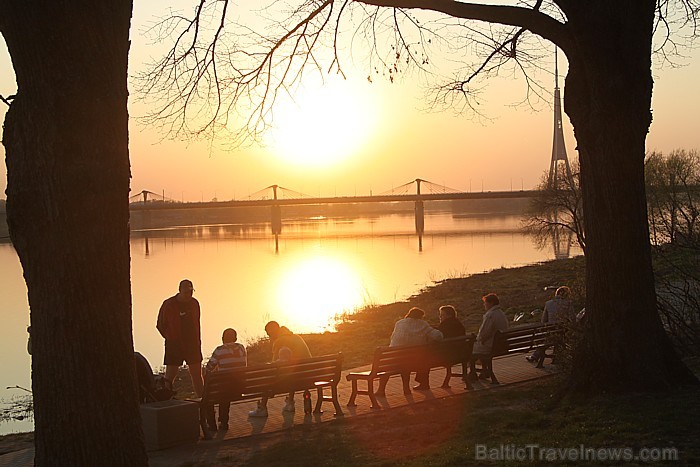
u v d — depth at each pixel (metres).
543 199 50.19
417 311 11.10
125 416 4.91
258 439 8.89
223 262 72.25
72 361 4.75
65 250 4.72
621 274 9.01
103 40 4.78
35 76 4.68
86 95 4.71
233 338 10.09
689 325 11.67
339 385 12.27
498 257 67.44
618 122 8.93
